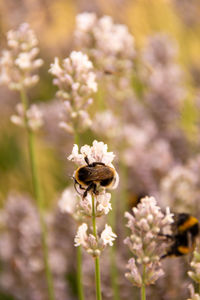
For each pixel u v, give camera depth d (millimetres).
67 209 471
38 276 604
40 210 530
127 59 562
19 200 652
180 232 463
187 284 517
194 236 463
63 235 617
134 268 409
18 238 616
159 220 407
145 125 695
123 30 560
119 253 562
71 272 644
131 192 611
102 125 568
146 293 524
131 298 548
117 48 548
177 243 461
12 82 524
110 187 413
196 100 757
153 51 739
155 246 412
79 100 485
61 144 746
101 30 547
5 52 524
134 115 698
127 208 595
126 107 701
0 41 536
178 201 534
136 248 405
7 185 769
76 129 490
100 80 564
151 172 612
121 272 552
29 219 624
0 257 645
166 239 444
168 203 536
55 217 613
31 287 608
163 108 704
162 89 704
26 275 603
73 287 635
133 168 611
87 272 553
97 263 403
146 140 657
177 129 725
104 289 551
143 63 717
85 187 410
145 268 409
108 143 587
